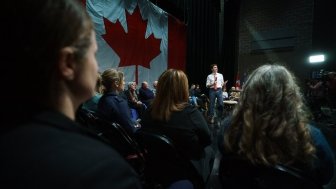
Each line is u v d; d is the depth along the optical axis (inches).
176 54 258.5
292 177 35.2
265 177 36.9
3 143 11.6
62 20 13.3
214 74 228.5
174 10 258.4
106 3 173.5
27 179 10.7
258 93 38.5
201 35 305.4
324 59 293.3
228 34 362.0
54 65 13.2
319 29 305.4
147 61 215.9
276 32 336.8
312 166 36.1
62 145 11.6
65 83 14.1
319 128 40.9
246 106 39.1
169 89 56.8
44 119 12.5
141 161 60.2
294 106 37.3
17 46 12.5
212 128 182.4
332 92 213.8
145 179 59.4
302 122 36.9
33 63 12.7
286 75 39.2
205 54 315.6
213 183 63.6
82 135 13.0
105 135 61.8
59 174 10.8
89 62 15.2
